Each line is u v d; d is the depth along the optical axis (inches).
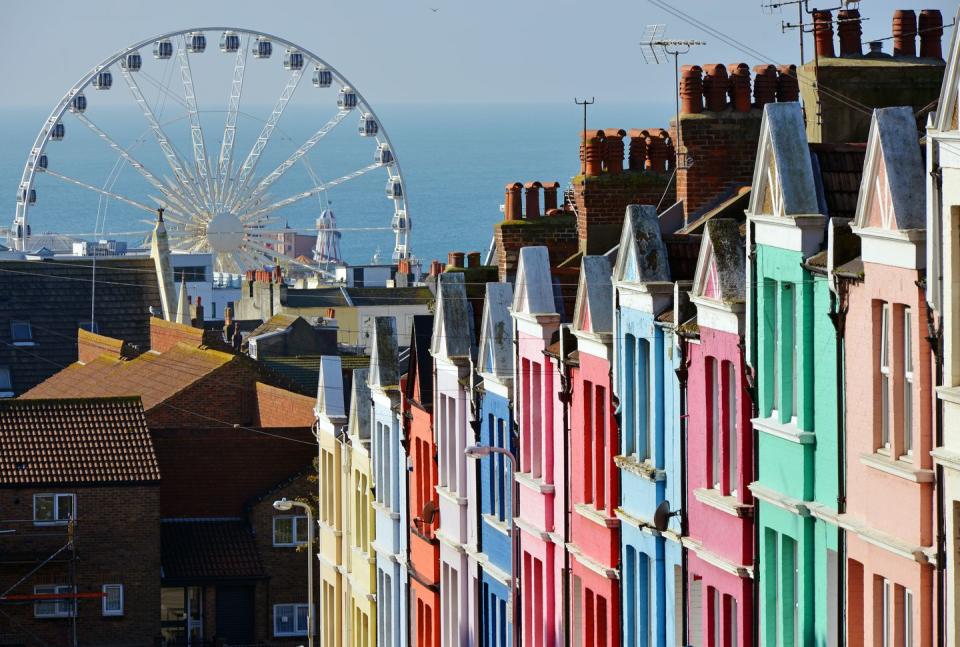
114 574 4970.5
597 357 2492.6
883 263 1809.8
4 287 7628.0
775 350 2037.4
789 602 2012.8
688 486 2231.8
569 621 2618.1
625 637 2415.1
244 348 6939.0
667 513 2262.6
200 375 5821.9
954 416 1697.8
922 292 1749.5
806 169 2000.5
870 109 2367.1
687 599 2245.3
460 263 3282.5
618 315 2422.5
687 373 2225.6
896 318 1801.2
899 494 1790.1
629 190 2851.9
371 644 3629.4
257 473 5255.9
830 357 1913.1
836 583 1913.1
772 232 2022.6
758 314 2052.2
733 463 2134.6
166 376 6028.5
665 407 2311.8
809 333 1958.7
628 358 2406.5
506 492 2869.1
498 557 2903.5
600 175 2851.9
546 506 2682.1
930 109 2217.0
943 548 1715.1
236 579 5059.1
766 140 2033.7
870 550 1836.9
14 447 5007.4
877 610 1836.9
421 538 3272.6
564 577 2625.5
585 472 2546.8
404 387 3371.1
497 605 2918.3
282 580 5113.2
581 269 2529.5
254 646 5093.5
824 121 2364.7
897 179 1784.0
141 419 5128.0
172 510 5211.6
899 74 2373.3
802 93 2416.3
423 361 3260.3
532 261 2736.2
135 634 4982.8
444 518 3144.7
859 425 1861.5
